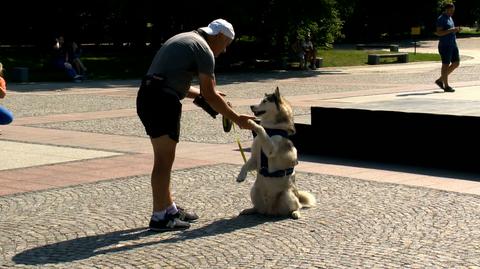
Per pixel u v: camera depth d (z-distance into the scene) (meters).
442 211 7.68
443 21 19.48
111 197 8.59
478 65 35.34
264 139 7.25
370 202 8.16
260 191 7.58
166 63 6.88
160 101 6.83
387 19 69.44
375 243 6.45
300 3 35.34
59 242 6.62
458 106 11.91
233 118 7.09
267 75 32.47
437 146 10.64
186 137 13.69
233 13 34.62
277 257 6.05
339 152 11.66
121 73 32.78
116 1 36.28
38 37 42.12
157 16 36.97
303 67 36.50
